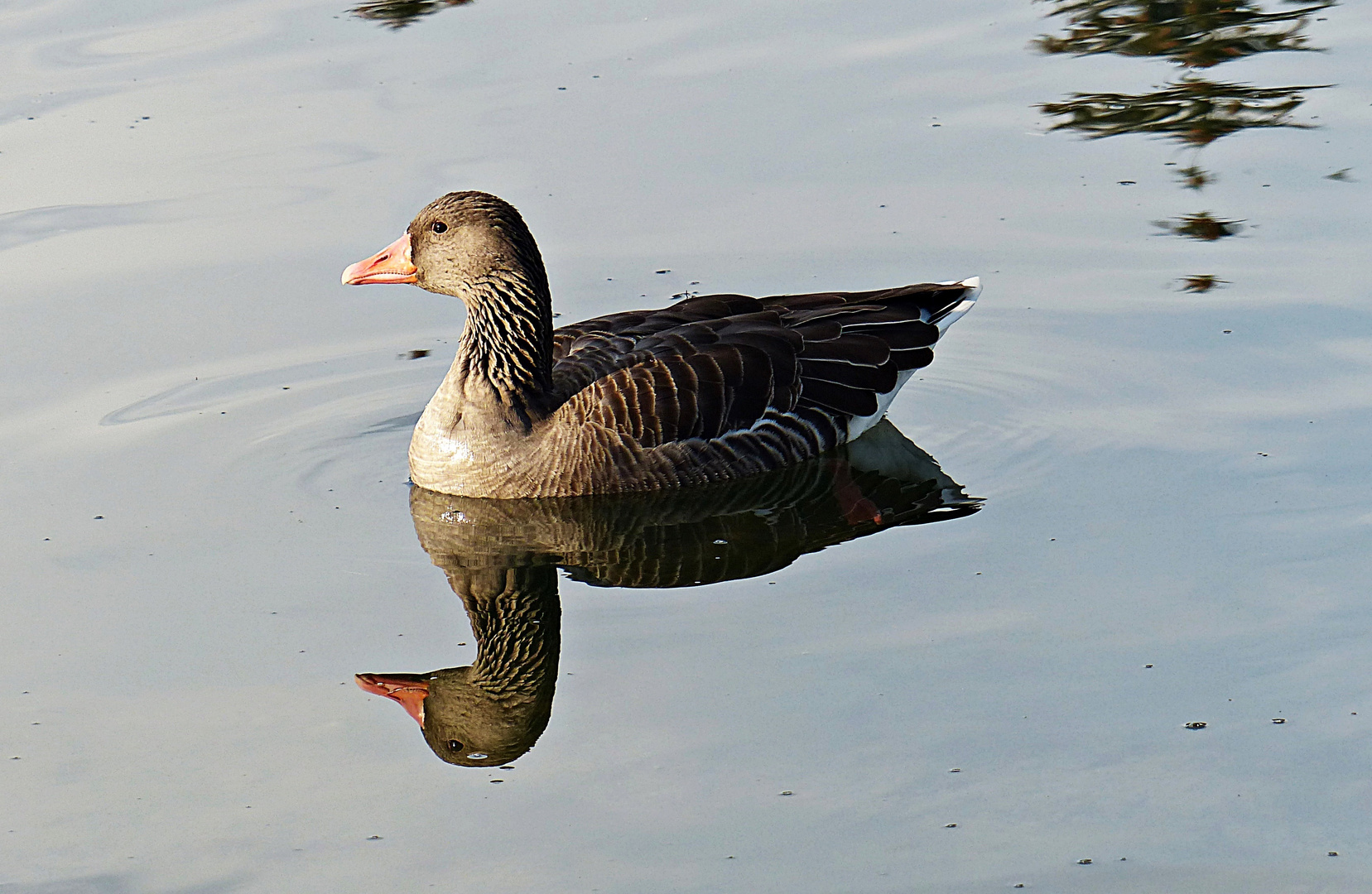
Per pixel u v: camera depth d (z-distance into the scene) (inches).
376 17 890.7
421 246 513.0
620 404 511.5
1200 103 760.3
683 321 546.3
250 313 631.8
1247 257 637.3
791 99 770.2
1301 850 331.0
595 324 552.4
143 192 698.2
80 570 467.5
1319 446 512.7
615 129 741.9
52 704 401.4
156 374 590.9
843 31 853.8
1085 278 633.0
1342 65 793.6
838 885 326.3
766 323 544.4
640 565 474.3
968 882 325.7
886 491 514.6
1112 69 803.4
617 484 514.9
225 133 746.8
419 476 523.8
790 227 664.4
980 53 823.7
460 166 706.8
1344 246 639.1
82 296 634.2
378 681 412.8
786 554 476.4
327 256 656.4
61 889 332.8
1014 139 732.0
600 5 898.7
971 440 546.0
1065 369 583.2
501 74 802.2
